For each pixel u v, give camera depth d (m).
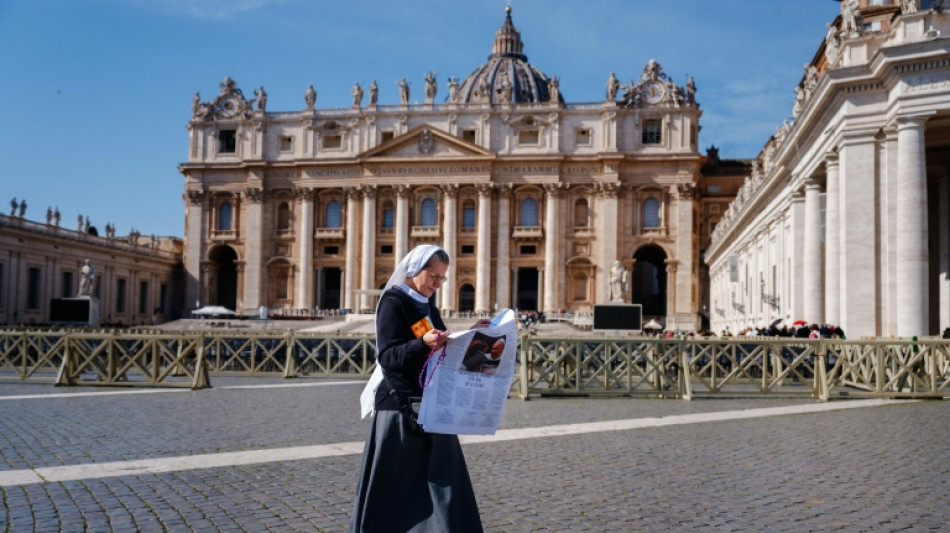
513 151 98.81
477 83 136.75
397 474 6.35
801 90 38.91
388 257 100.12
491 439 14.43
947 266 32.88
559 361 23.25
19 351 28.62
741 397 22.80
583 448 13.45
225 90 105.25
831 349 22.73
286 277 103.81
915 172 26.91
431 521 6.23
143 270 100.25
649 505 9.50
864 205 28.77
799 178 38.72
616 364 24.25
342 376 30.02
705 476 11.12
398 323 6.56
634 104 98.12
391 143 98.62
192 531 8.37
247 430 15.35
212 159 105.19
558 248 97.81
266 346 31.09
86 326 60.38
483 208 97.88
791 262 41.12
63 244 82.44
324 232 102.12
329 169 101.88
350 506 9.41
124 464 11.86
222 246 104.81
